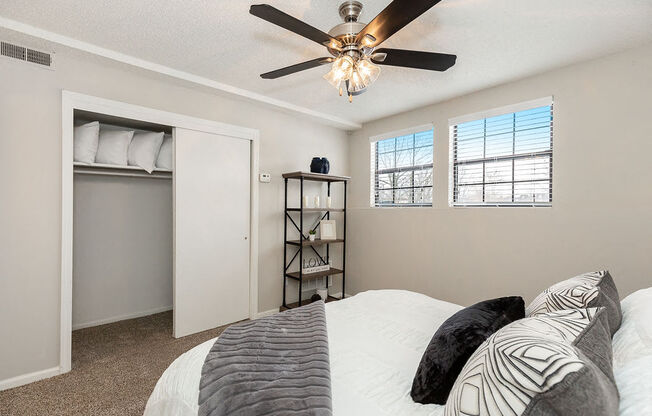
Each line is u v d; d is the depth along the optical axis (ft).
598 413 1.85
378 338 5.06
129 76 8.66
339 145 14.30
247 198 11.35
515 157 9.59
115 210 10.98
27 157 7.25
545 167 9.00
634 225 7.40
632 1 5.64
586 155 8.07
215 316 10.55
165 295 12.20
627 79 7.47
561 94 8.45
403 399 3.54
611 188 7.71
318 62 5.94
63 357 7.62
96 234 10.62
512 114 9.64
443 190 11.13
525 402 1.97
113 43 7.47
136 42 7.41
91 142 8.71
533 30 6.61
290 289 12.86
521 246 9.22
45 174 7.47
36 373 7.34
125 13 6.30
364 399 3.52
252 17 6.39
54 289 7.57
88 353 8.63
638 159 7.34
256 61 8.34
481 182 10.35
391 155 13.21
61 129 7.64
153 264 11.87
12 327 7.09
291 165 12.57
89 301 10.52
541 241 8.84
